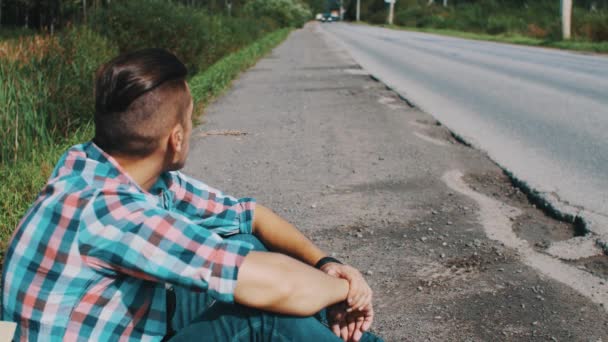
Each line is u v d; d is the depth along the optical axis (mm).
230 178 5086
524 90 10586
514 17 40719
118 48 10133
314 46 28750
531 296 2859
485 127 7145
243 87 11977
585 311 2699
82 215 1345
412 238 3643
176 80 1449
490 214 4059
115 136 1425
